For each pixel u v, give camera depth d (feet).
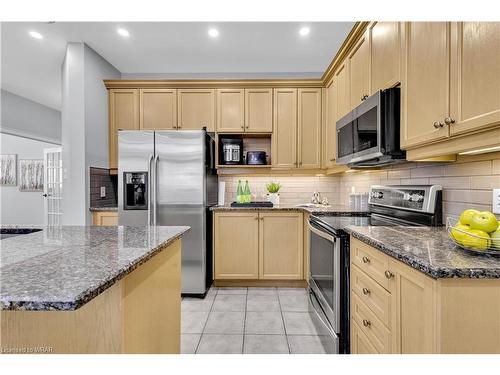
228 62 11.09
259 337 6.54
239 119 10.84
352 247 4.96
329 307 5.71
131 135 9.17
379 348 3.89
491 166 4.19
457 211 4.90
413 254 3.09
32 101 15.46
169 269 4.33
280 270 9.82
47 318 2.72
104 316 2.81
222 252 9.86
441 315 2.64
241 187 11.31
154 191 9.01
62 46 9.87
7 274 2.40
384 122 5.30
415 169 6.37
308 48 9.98
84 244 3.61
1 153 19.72
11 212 19.74
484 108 3.16
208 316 7.63
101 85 10.57
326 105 10.63
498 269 2.59
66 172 9.73
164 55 10.51
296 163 10.80
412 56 4.67
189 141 9.12
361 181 9.63
